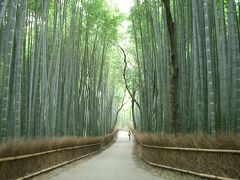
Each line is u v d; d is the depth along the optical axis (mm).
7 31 8008
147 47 16484
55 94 12344
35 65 10555
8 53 7336
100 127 28375
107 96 34062
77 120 17141
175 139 8742
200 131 8102
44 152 8500
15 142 6504
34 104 10469
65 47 14008
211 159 6555
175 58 9375
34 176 7629
